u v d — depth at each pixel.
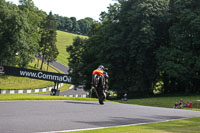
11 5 78.31
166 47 62.19
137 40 61.19
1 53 72.12
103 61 66.81
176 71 57.94
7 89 75.75
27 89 84.38
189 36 60.22
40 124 8.52
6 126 7.77
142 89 65.50
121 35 63.84
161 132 8.22
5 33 71.44
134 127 9.05
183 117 14.16
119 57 64.50
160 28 66.06
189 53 58.72
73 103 16.89
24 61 75.12
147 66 64.94
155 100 56.66
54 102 16.52
